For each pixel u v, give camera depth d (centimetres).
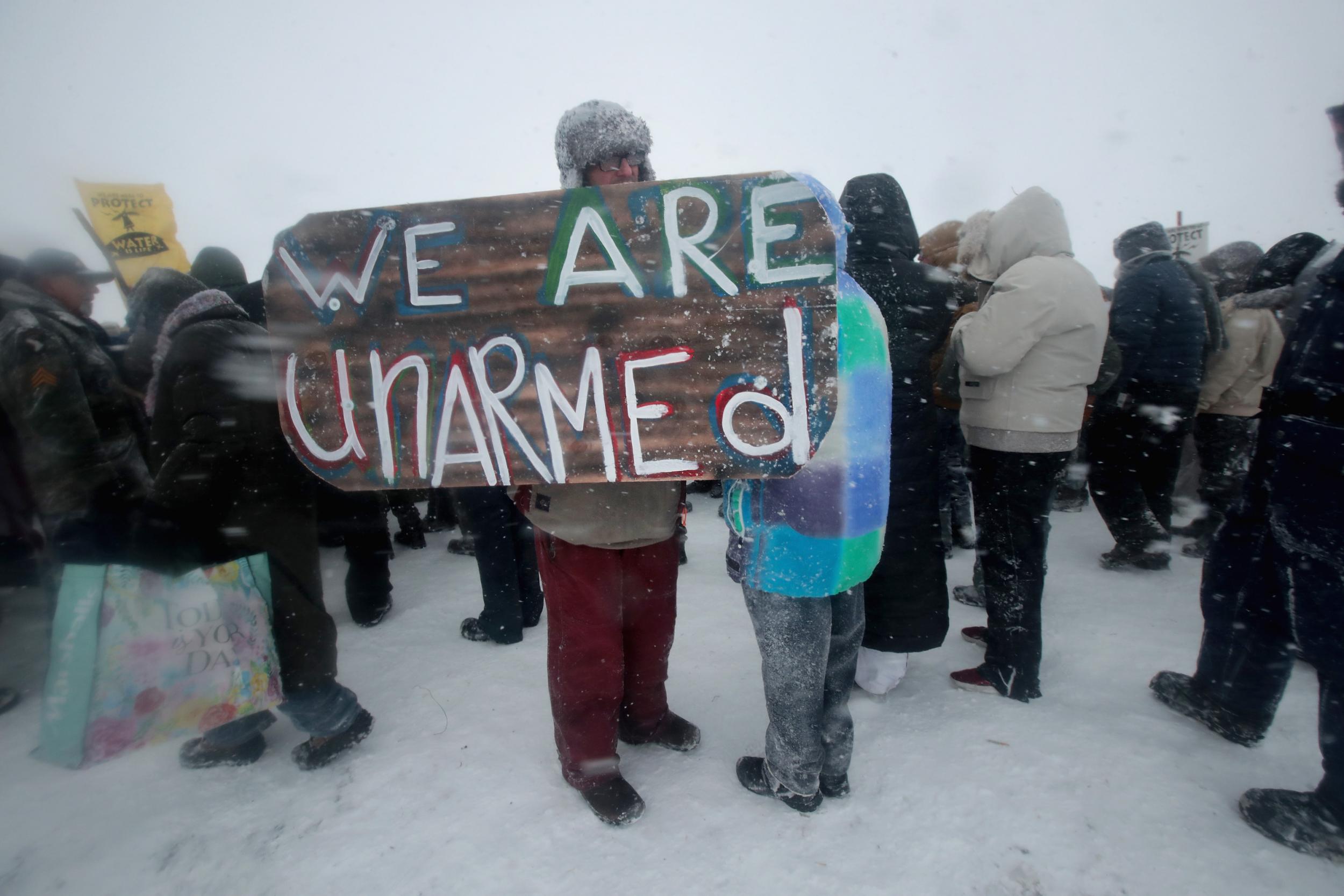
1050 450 212
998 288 216
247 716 199
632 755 203
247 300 289
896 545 206
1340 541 150
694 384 133
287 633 188
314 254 141
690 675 245
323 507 281
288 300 143
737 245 129
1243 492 199
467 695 236
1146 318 315
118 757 191
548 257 134
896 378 201
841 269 146
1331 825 152
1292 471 160
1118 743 196
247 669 186
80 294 247
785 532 150
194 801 186
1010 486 217
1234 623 196
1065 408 211
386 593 305
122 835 173
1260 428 191
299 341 144
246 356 180
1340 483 150
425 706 229
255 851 167
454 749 205
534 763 197
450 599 329
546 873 156
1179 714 213
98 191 349
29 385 190
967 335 217
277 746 214
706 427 134
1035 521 215
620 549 173
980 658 255
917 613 209
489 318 138
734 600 312
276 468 184
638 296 133
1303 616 160
